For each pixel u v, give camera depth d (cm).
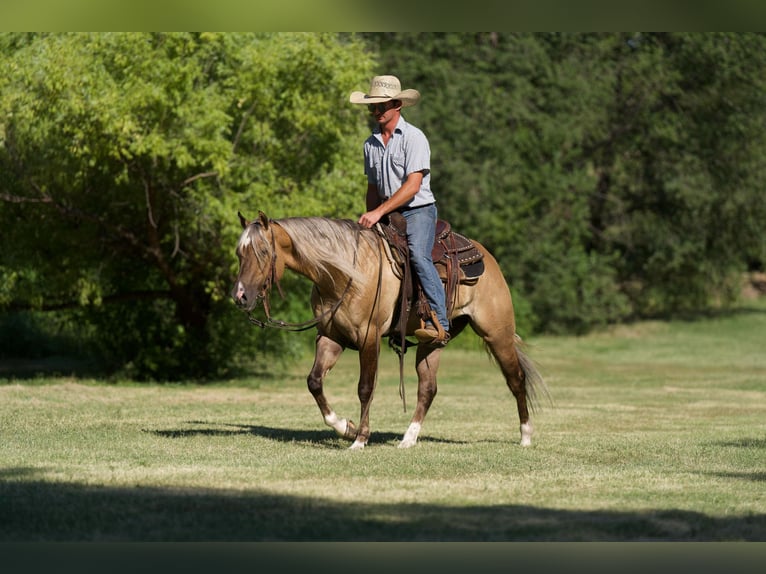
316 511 673
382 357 2858
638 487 787
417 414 1017
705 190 3491
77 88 1652
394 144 962
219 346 2116
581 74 3538
